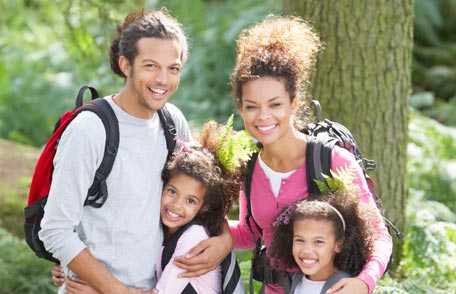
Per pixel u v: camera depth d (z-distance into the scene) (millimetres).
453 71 13914
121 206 3857
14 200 8344
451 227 6461
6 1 15672
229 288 4211
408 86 6094
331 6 5820
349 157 3959
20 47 14781
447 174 8141
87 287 3957
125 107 3916
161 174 4023
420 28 14562
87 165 3756
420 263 6156
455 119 11961
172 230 4098
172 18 4090
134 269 3938
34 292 6527
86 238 3904
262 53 3938
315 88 5934
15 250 6820
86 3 7945
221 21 12758
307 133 4156
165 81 3861
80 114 3850
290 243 3943
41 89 13219
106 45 7672
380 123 5973
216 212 4152
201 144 4230
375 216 3926
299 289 3967
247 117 3926
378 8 5832
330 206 3805
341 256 3871
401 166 6133
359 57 5863
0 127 12750
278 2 11773
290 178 4016
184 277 4012
